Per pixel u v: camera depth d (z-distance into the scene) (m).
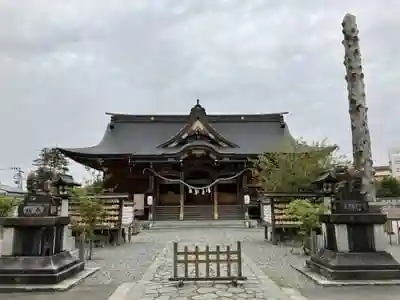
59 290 8.08
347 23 13.70
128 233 20.03
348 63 13.61
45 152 43.06
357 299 7.12
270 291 7.85
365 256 8.70
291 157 23.23
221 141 42.28
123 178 40.97
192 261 8.85
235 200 41.66
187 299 7.27
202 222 31.97
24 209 9.10
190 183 40.50
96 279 9.58
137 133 48.78
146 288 8.29
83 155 38.72
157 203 39.66
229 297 7.37
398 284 8.16
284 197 18.73
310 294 7.57
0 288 8.02
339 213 9.23
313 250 11.28
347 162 23.27
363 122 13.23
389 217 16.94
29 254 8.72
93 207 14.70
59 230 9.70
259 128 49.25
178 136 42.19
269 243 18.41
